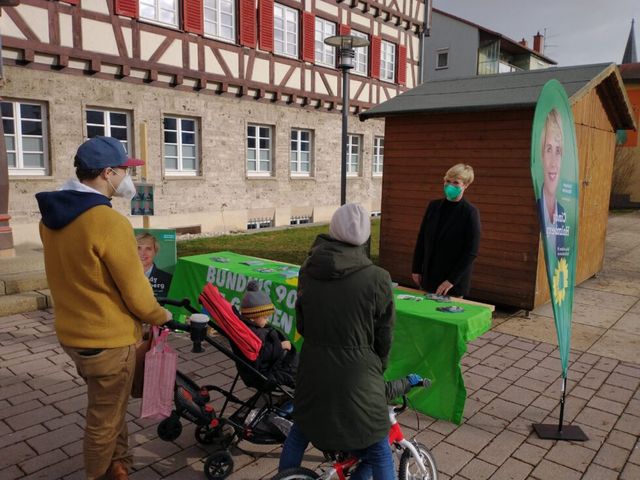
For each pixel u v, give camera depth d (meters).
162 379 2.70
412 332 3.84
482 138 6.70
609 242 12.75
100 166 2.51
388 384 2.56
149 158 11.97
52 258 2.45
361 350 2.18
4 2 6.72
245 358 3.08
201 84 12.68
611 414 3.90
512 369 4.74
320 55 16.20
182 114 12.55
